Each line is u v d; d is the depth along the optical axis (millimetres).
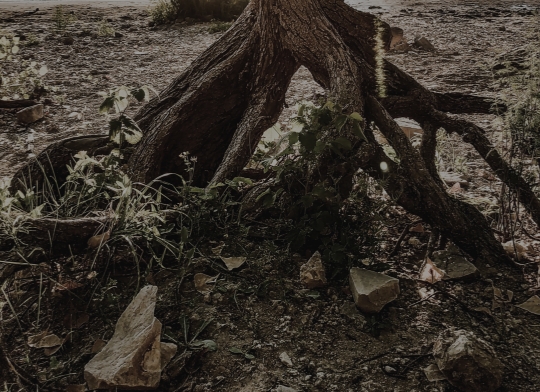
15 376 2131
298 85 6492
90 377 2105
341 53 3350
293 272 2787
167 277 2732
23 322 2496
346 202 2969
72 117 5469
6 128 5184
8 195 2678
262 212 3041
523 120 3105
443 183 3789
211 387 2152
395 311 2592
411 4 14109
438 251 3008
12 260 2383
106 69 7305
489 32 9688
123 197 2635
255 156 3738
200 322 2449
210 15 11211
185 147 3555
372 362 2287
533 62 3279
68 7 13367
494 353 2217
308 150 2777
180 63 7707
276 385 2158
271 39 3535
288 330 2436
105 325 2451
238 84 3670
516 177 3141
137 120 3742
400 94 3613
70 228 2545
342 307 2576
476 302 2678
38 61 7555
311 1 3475
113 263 2701
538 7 13039
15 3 14414
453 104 3775
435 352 2270
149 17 11844
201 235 2924
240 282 2689
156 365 2143
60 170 3361
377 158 3047
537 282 2830
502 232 3283
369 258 2850
